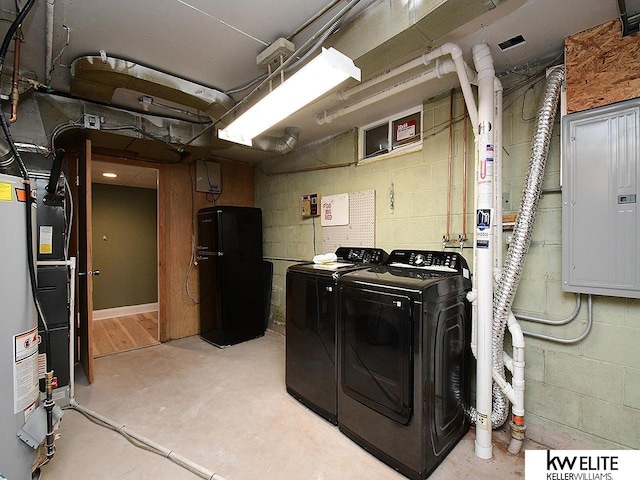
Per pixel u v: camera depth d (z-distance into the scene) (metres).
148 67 2.11
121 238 5.08
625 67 1.52
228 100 2.39
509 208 2.03
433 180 2.44
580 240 1.67
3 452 1.40
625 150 1.53
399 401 1.67
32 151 2.31
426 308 1.62
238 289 3.73
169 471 1.71
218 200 4.27
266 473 1.68
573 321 1.79
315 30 1.74
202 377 2.83
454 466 1.72
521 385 1.80
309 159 3.65
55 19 1.63
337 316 2.06
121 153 3.44
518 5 1.45
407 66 1.88
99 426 2.11
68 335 2.36
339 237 3.26
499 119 1.88
